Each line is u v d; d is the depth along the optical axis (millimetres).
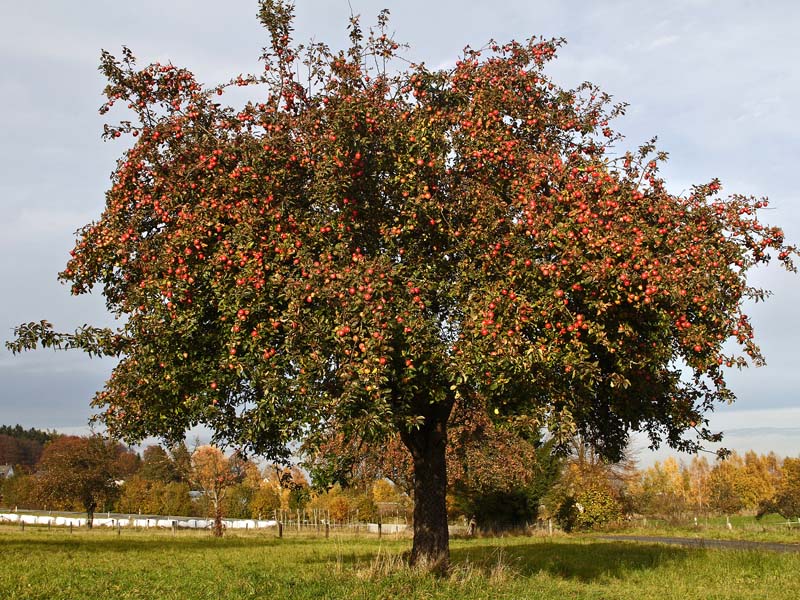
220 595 10227
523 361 9438
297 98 12578
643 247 10148
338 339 9312
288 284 9773
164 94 12133
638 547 22750
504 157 11391
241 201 10883
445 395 10906
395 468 31219
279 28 12445
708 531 37625
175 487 69812
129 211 11938
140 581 12203
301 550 22578
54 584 11508
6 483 84125
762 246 11438
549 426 10172
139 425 12281
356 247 11156
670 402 13203
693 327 10562
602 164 10695
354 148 10930
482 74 12023
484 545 25625
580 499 43969
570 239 9961
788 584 13102
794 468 62562
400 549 22688
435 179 11695
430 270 11422
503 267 10688
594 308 10070
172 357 10695
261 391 10398
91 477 43750
